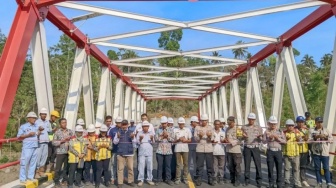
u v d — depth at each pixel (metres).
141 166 9.41
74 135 9.47
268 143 8.95
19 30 8.63
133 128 12.03
